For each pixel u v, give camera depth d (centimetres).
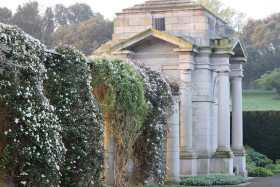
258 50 10794
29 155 1653
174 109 2984
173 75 3656
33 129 1667
